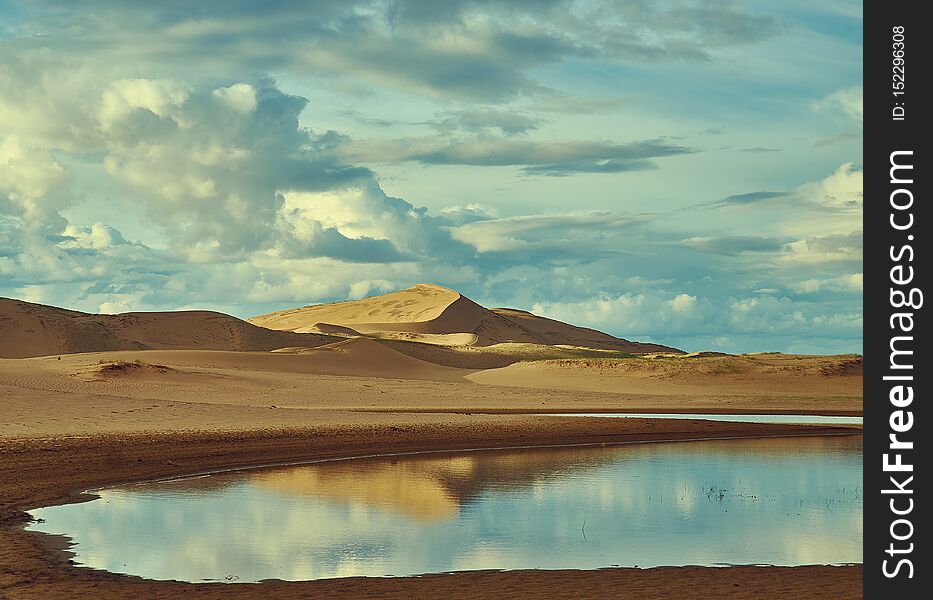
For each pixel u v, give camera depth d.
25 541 19.03
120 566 17.27
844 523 22.56
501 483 28.89
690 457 36.81
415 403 66.81
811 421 56.06
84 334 136.00
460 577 16.08
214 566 17.47
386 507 24.20
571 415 58.41
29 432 37.38
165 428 41.22
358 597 14.58
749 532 21.33
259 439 39.59
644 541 20.28
